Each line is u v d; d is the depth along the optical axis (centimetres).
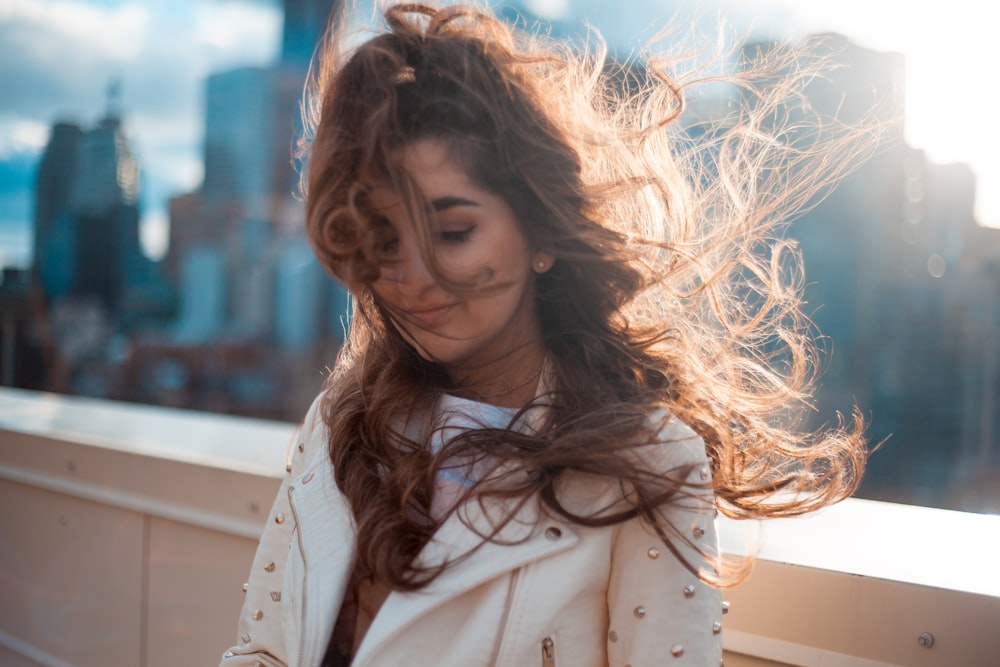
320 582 70
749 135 91
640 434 65
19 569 168
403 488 70
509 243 65
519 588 64
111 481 149
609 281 72
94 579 153
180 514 137
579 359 72
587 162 73
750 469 82
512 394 74
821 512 106
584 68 83
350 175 64
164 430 169
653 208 83
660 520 64
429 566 65
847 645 80
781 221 93
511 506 66
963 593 75
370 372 79
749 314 92
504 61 69
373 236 63
